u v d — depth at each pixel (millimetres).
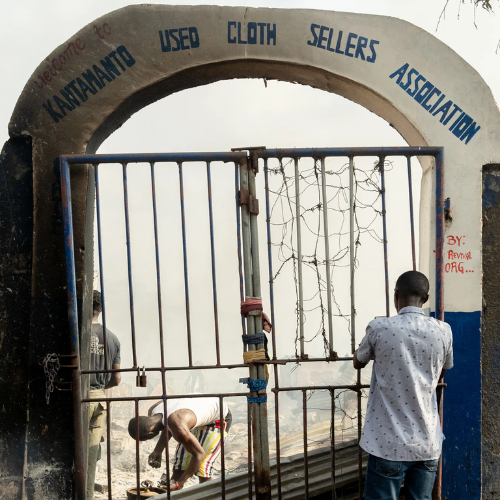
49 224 3549
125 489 5059
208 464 4348
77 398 3371
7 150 3582
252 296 3393
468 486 3684
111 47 3611
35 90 3570
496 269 3783
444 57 3744
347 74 3750
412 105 3752
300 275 3459
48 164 3557
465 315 3725
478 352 3709
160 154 3393
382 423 2881
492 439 3730
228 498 3568
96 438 4418
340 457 3895
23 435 3488
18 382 3512
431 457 2857
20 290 3545
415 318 2957
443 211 3533
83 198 3537
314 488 3664
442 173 3506
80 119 3580
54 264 3545
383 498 2840
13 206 3574
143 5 3646
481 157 3736
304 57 3717
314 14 3725
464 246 3730
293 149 3420
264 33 3693
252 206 3385
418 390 2865
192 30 3656
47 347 3516
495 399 3750
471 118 3734
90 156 3367
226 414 4559
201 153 3398
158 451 4469
